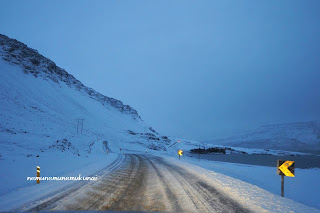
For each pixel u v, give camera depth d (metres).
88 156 28.88
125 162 24.28
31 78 105.50
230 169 24.16
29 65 125.50
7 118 33.34
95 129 93.50
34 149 23.14
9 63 106.94
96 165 19.27
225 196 8.45
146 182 11.46
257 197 8.28
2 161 15.58
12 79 81.94
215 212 6.48
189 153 100.69
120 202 7.45
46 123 44.22
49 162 18.19
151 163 23.81
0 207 6.59
